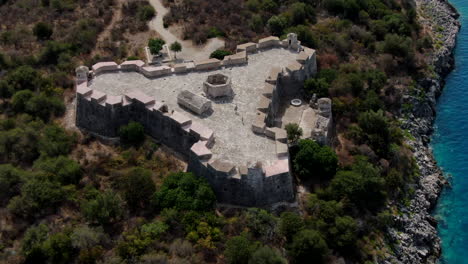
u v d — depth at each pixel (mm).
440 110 97500
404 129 88375
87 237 56844
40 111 79938
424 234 70375
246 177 62875
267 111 73625
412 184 77250
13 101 80625
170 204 62062
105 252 56719
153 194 63438
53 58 93812
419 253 68250
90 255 55438
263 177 63156
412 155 82812
